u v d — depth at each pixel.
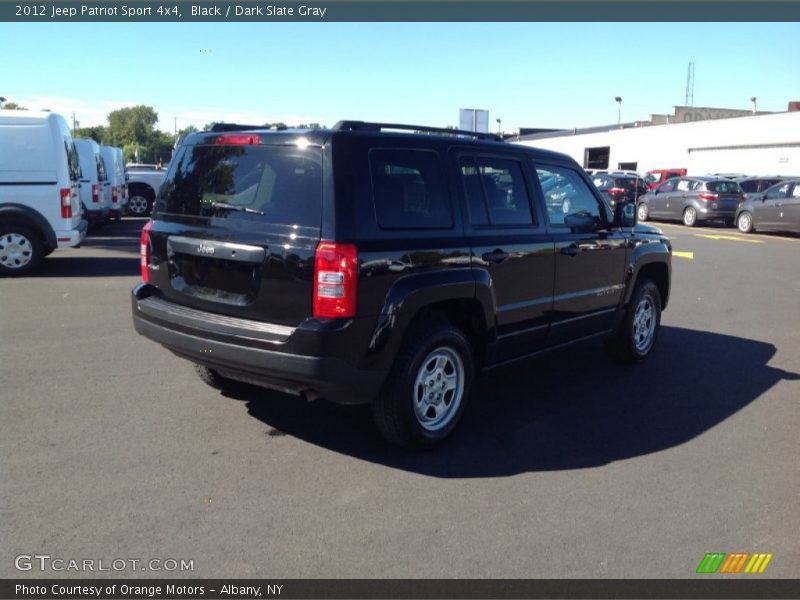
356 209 3.97
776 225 20.23
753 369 6.69
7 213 10.37
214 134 4.54
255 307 4.09
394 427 4.35
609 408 5.51
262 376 4.07
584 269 5.75
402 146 4.34
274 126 4.80
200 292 4.39
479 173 4.87
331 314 3.87
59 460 4.26
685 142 42.31
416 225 4.30
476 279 4.58
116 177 17.58
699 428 5.12
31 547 3.35
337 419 5.07
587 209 5.97
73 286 9.77
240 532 3.53
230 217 4.26
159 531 3.51
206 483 4.03
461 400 4.72
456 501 3.92
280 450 4.51
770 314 9.32
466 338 4.93
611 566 3.34
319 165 3.99
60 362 6.20
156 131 99.81
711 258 14.93
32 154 10.42
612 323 6.32
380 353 4.04
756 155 37.22
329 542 3.47
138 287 4.87
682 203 24.00
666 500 4.00
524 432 4.96
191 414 5.07
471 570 3.28
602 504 3.93
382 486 4.07
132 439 4.60
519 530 3.63
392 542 3.48
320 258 3.86
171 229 4.57
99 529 3.52
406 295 4.12
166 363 6.24
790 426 5.20
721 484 4.22
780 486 4.21
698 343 7.69
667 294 7.09
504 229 4.96
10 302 8.63
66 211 10.67
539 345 5.48
